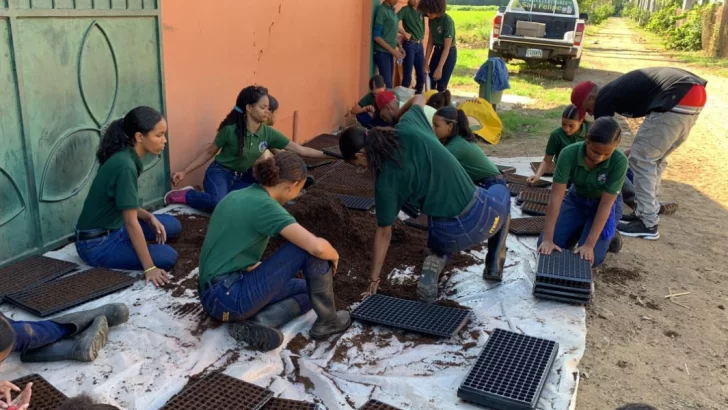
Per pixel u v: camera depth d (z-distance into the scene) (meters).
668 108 4.73
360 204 5.29
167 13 4.90
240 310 3.05
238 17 5.81
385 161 3.32
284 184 3.13
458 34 25.27
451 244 3.57
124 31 4.52
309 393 2.84
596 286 4.21
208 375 2.83
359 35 8.95
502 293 3.81
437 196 3.41
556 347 3.09
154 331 3.21
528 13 14.98
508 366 2.91
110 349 3.04
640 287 4.24
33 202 4.00
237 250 3.08
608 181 3.82
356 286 3.86
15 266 3.86
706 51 23.14
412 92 7.91
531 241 4.67
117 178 3.67
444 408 2.70
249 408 2.60
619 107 5.04
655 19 36.53
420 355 3.12
